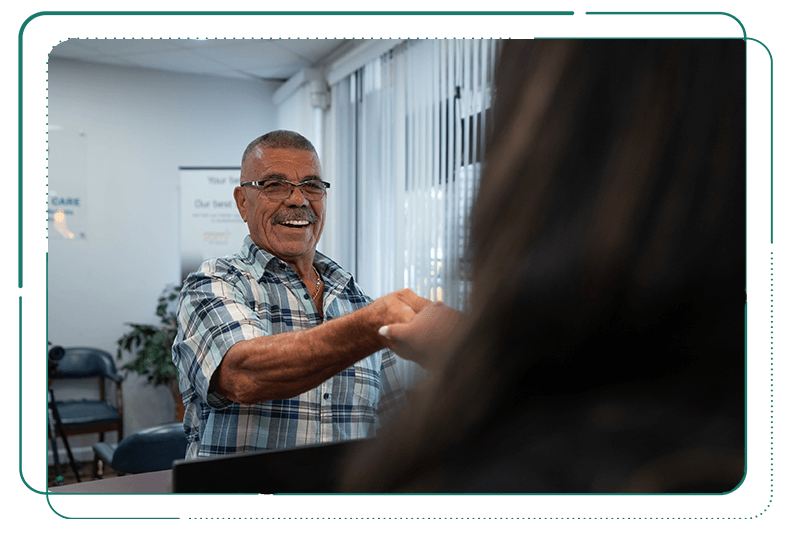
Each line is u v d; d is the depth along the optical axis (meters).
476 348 0.22
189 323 1.19
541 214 0.21
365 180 4.18
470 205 0.23
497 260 0.22
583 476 0.21
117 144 4.98
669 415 0.21
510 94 0.23
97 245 4.91
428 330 0.24
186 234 5.00
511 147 0.22
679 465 0.21
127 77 5.00
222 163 5.35
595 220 0.21
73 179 4.82
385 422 0.26
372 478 0.25
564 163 0.21
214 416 1.30
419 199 3.43
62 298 4.79
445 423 0.23
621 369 0.21
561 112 0.22
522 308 0.21
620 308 0.21
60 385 4.61
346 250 4.48
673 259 0.21
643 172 0.21
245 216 1.56
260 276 1.45
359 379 1.41
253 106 5.46
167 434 1.99
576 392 0.21
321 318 1.49
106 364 4.63
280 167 1.49
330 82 4.66
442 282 0.24
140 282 5.07
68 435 3.98
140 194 5.07
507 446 0.22
